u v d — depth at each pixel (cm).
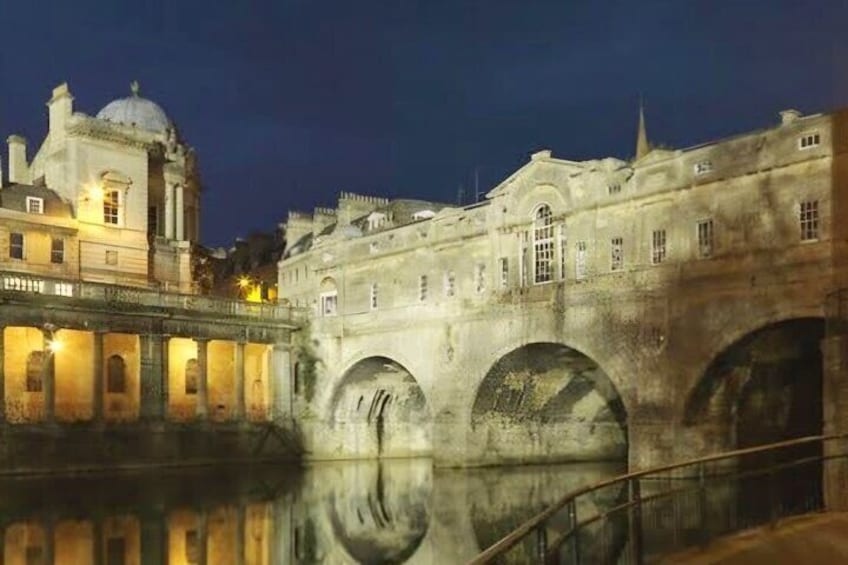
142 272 6638
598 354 4634
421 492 4597
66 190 6366
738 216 4066
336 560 2945
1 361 4862
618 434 6219
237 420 5950
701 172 4244
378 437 6594
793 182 3869
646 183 4491
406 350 5800
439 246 5803
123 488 4475
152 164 7206
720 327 4072
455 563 2889
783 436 4366
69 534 3219
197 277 7450
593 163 4791
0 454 4753
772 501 1580
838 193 3700
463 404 5378
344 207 8006
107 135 6481
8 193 6044
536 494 4419
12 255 5922
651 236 4459
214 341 6103
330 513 3956
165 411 5550
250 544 3167
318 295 6950
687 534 2448
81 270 6278
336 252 6781
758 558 1398
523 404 5600
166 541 3136
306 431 6278
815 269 3744
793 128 3884
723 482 3816
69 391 5609
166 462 5475
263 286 9462
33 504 3903
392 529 3572
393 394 6588
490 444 5462
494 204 5416
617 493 4306
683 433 4175
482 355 5294
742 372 4253
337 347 6288
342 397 6388
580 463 5831
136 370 5994
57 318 5109
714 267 4128
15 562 2731
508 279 5278
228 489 4616
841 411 2662
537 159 5138
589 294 4694
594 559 2417
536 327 4978
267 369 6353
